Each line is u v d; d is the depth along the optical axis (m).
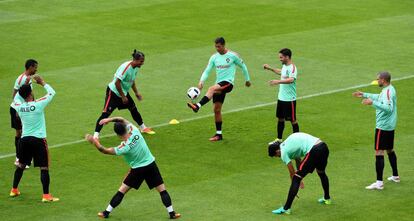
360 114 76.31
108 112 68.88
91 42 104.69
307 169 52.72
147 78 89.44
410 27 112.50
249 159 64.62
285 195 56.81
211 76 90.50
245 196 56.62
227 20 116.69
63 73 90.88
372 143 68.06
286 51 66.31
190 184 58.97
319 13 121.00
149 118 75.75
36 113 55.19
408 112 76.31
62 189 58.25
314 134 70.50
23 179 60.34
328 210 53.94
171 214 52.62
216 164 63.38
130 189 57.69
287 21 116.12
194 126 73.50
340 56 98.00
